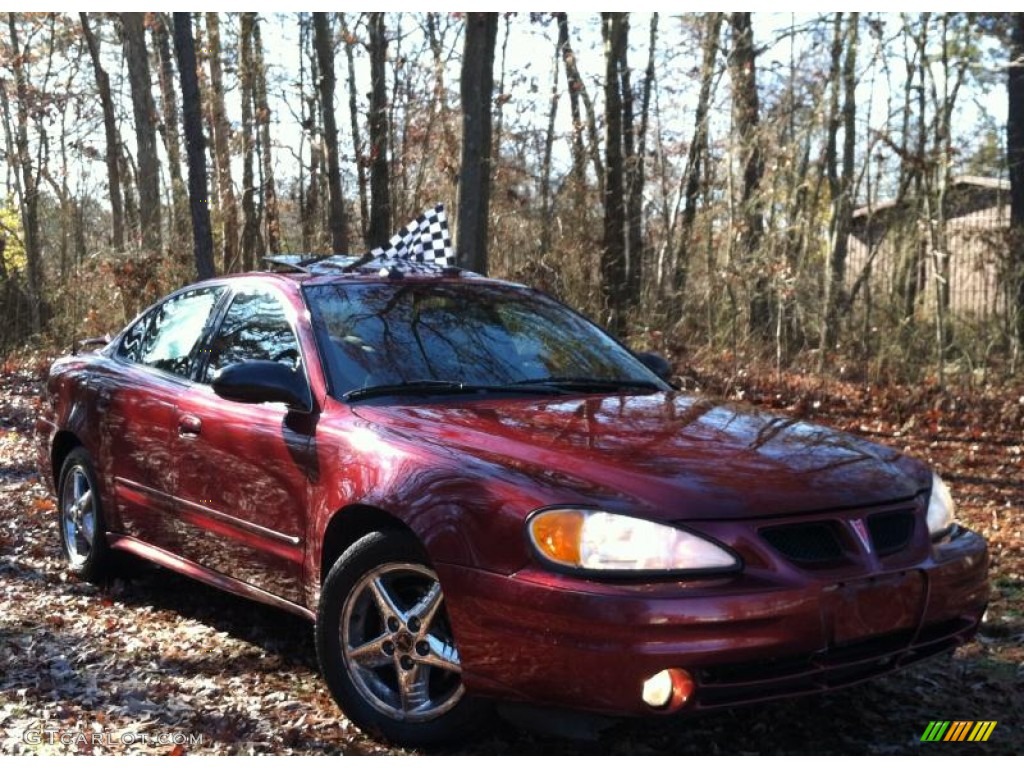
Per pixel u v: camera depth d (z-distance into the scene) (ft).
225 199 79.15
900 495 12.07
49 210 100.32
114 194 93.15
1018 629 17.51
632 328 57.98
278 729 12.75
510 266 67.31
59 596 18.49
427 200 81.15
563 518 10.94
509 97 71.36
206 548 15.78
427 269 17.71
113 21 108.06
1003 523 26.22
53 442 19.90
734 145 63.77
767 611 10.58
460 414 13.34
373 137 69.31
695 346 56.54
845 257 68.74
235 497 15.02
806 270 57.82
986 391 48.55
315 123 91.81
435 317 15.79
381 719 12.35
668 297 62.39
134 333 19.16
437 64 82.64
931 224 53.06
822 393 48.88
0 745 12.27
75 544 19.66
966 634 12.55
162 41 95.09
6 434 36.52
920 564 11.73
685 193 70.74
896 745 12.73
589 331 17.10
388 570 12.37
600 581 10.65
